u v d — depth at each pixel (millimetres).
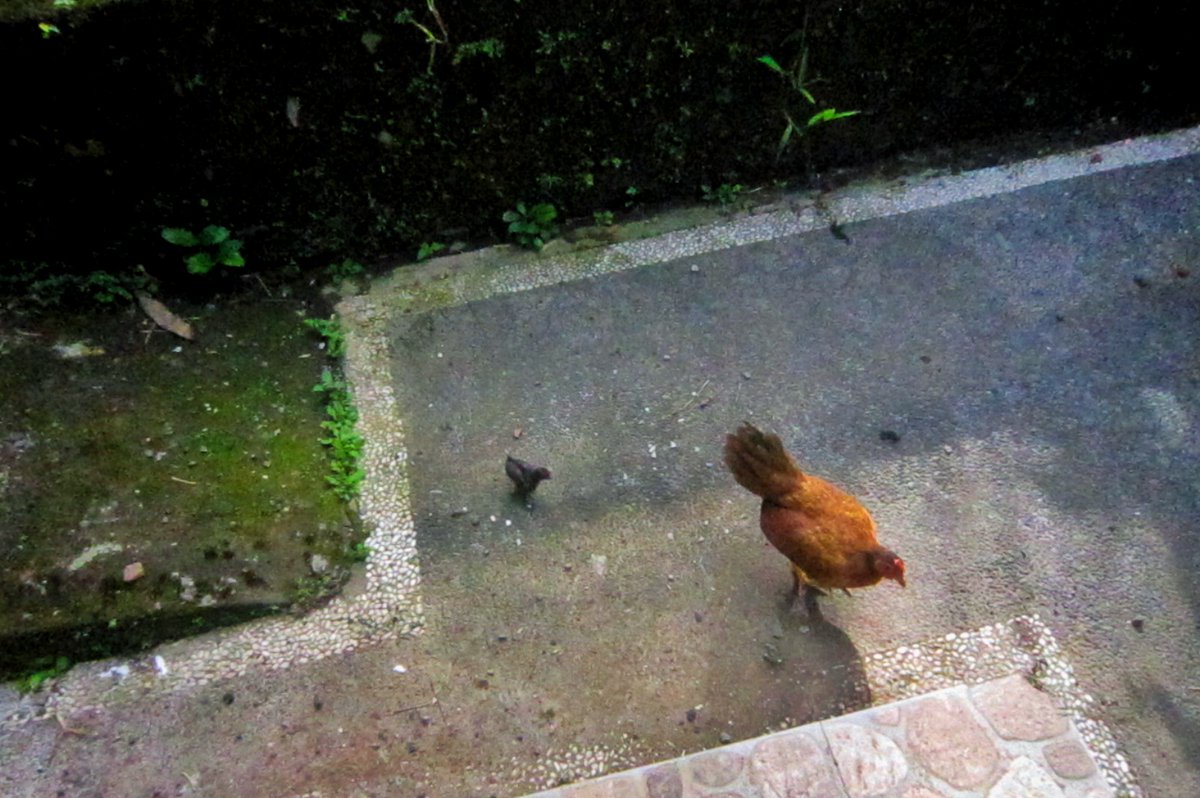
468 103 4203
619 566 3537
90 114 3799
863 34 4379
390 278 4648
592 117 4418
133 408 3971
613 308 4453
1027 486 3645
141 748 3137
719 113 4555
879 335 4234
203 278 4504
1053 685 3111
